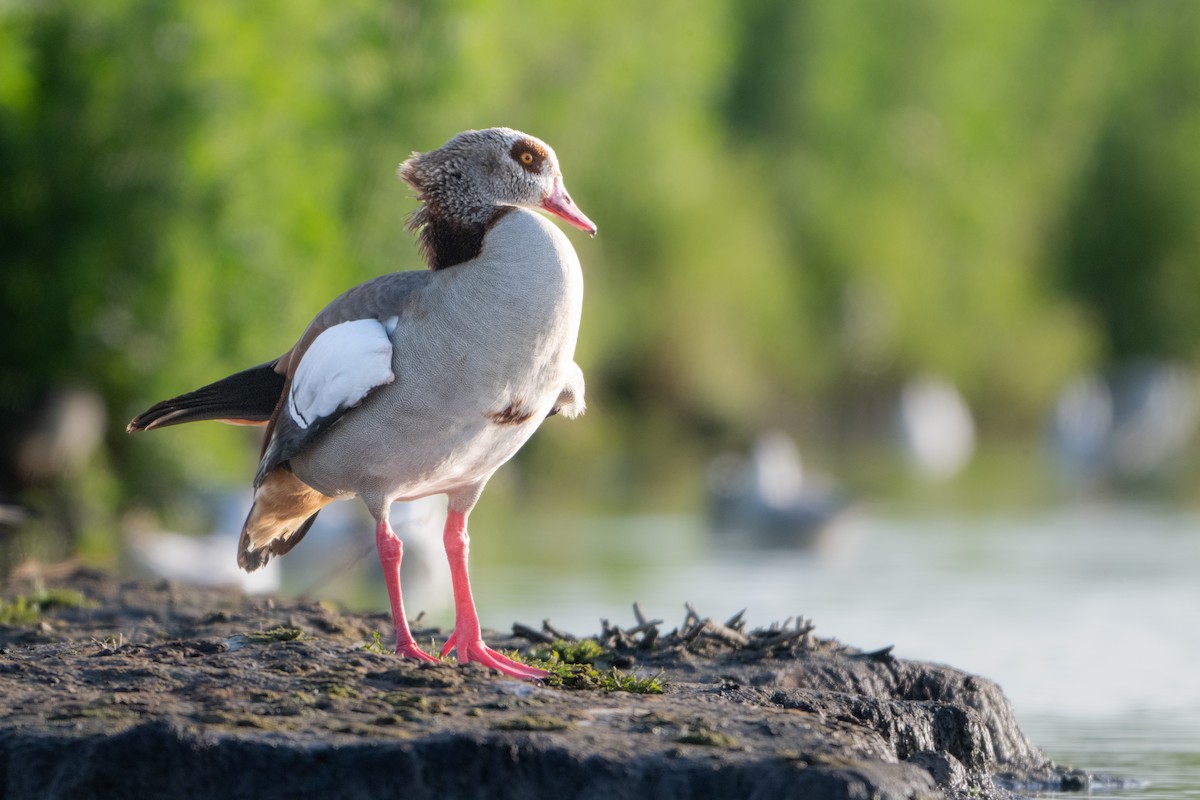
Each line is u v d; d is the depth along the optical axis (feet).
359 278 68.90
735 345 114.21
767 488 66.85
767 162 127.34
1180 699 34.55
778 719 22.59
